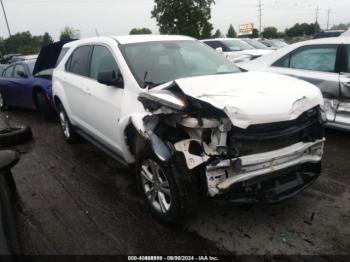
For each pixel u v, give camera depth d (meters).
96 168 4.82
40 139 6.50
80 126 5.17
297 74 5.52
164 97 2.97
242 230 3.13
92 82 4.42
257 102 2.73
